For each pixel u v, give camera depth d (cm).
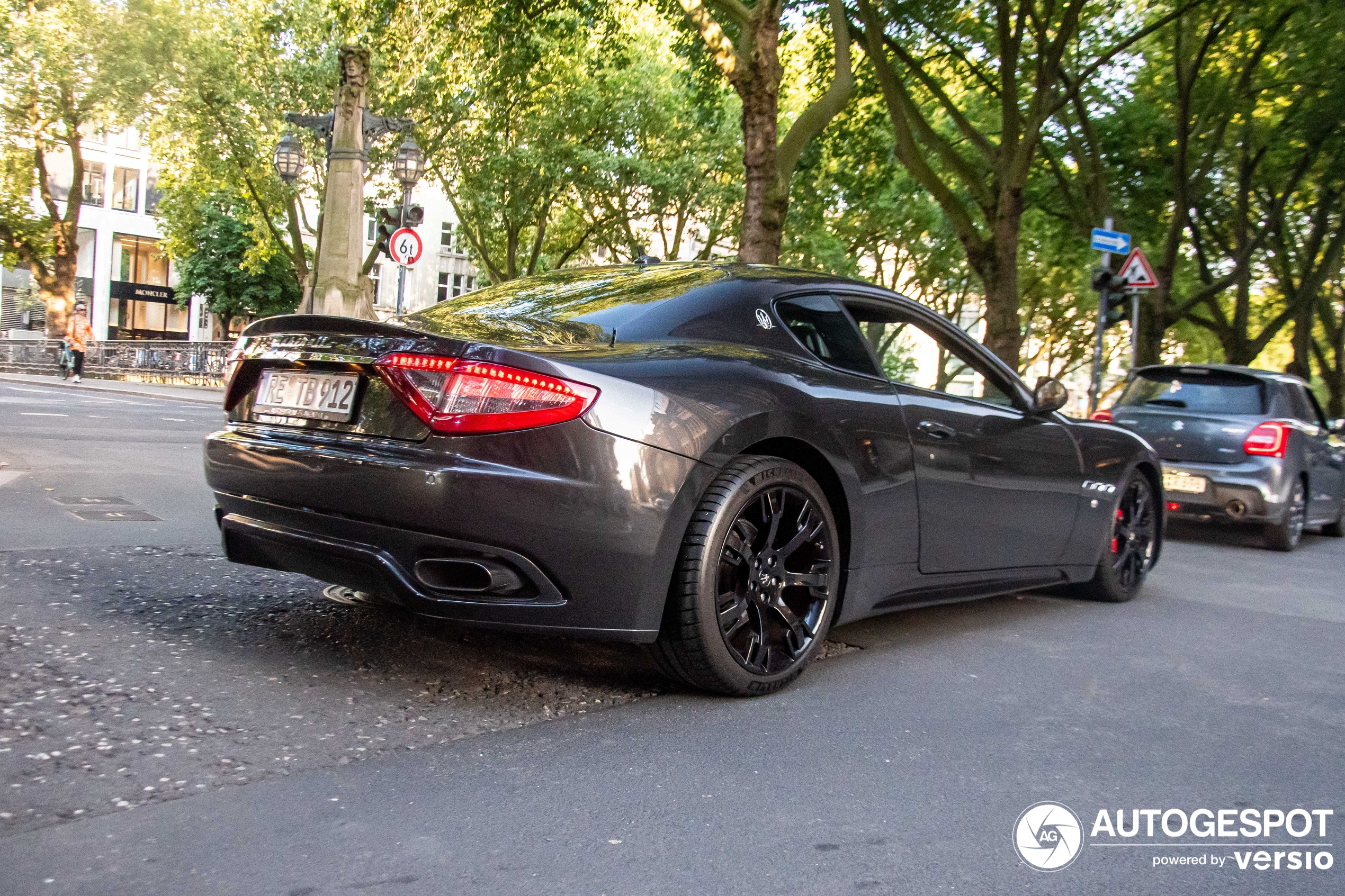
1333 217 2530
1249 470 850
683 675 309
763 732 286
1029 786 255
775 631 325
